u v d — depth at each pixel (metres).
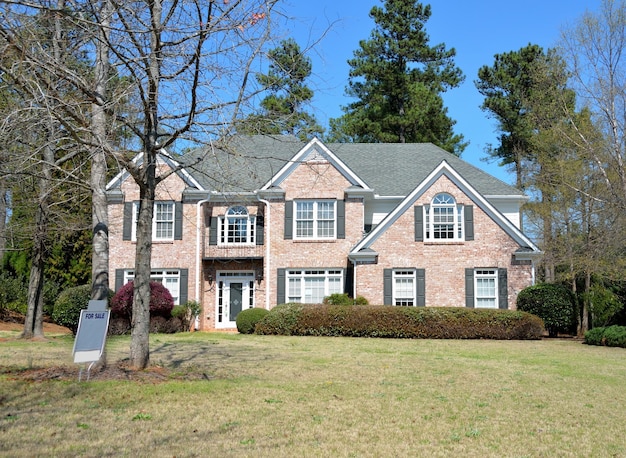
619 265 26.23
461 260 26.33
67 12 8.99
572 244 28.52
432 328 23.08
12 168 11.20
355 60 47.91
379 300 26.17
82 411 9.13
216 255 28.59
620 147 25.72
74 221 22.50
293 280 28.00
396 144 34.47
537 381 13.46
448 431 8.69
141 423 8.55
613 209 25.73
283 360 15.88
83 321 11.27
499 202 29.78
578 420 9.66
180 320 25.89
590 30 26.17
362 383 12.52
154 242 28.03
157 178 12.60
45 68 9.91
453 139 47.47
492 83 46.47
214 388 11.21
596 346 21.50
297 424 8.77
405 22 46.88
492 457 7.44
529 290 24.97
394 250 26.48
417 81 46.84
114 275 27.72
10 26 9.38
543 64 33.47
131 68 10.95
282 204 28.38
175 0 11.33
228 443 7.64
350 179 28.20
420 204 26.75
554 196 30.88
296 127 11.89
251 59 11.23
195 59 11.12
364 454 7.39
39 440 7.54
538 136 34.47
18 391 10.45
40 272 21.89
